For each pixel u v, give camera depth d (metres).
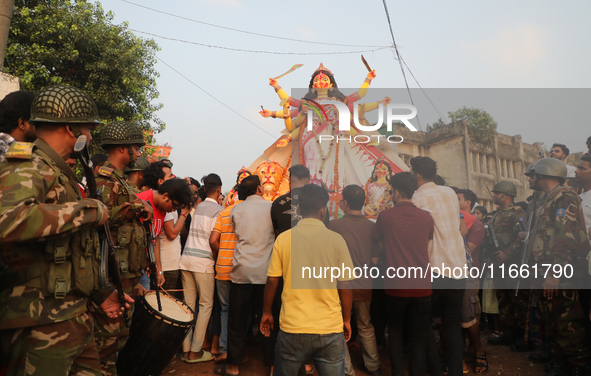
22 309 1.60
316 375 3.49
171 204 3.37
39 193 1.61
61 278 1.67
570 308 3.17
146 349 2.71
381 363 3.73
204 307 3.77
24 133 2.12
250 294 3.39
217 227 3.76
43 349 1.62
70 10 11.07
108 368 2.54
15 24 10.16
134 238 2.66
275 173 5.09
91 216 1.69
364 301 3.39
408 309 2.88
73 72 11.30
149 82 12.69
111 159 2.84
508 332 4.37
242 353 3.39
